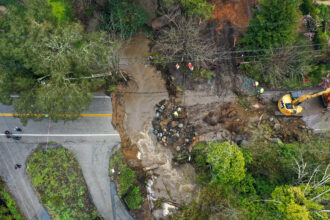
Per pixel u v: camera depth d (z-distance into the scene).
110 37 22.19
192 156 22.59
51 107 19.28
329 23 22.08
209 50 22.81
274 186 19.95
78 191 22.94
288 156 20.53
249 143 21.95
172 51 22.66
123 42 22.92
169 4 21.00
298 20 20.02
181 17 21.73
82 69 18.88
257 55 21.44
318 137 22.09
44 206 22.86
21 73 18.50
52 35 17.45
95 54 18.55
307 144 21.05
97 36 19.33
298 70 21.12
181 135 22.81
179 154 22.69
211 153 18.66
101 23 22.42
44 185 22.95
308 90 22.75
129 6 21.45
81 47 17.92
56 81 18.20
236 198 19.50
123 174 22.80
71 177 23.03
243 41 21.47
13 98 22.56
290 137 22.58
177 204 21.91
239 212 18.41
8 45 16.69
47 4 19.25
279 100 22.22
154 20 22.98
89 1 22.36
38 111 21.84
